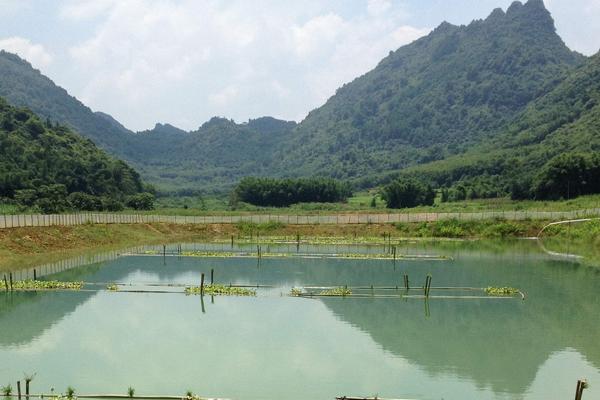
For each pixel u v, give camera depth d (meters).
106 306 44.59
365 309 44.28
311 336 37.06
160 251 78.31
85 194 132.75
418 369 31.28
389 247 84.38
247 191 180.25
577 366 31.91
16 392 27.41
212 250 81.12
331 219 108.44
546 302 46.84
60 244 76.31
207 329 38.44
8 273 58.25
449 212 109.12
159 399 26.58
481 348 34.78
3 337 36.28
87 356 32.81
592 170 124.06
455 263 67.31
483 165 195.25
